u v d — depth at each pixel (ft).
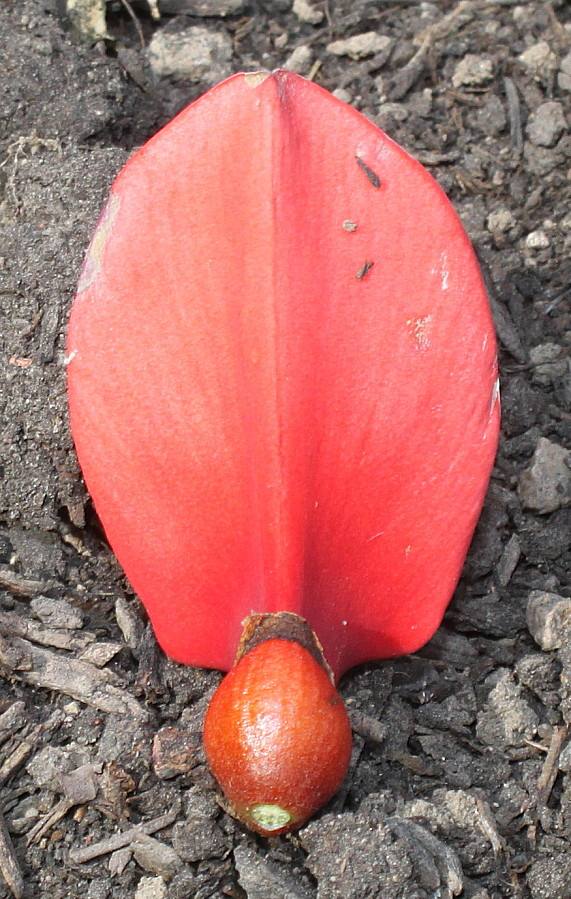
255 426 0.67
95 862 0.70
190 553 0.69
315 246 0.67
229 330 0.67
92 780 0.71
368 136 0.68
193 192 0.67
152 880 0.69
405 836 0.68
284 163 0.66
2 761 0.72
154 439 0.68
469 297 0.69
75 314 0.69
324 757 0.63
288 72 0.67
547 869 0.70
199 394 0.68
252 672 0.64
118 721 0.72
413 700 0.74
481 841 0.70
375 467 0.68
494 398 0.69
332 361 0.67
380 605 0.70
